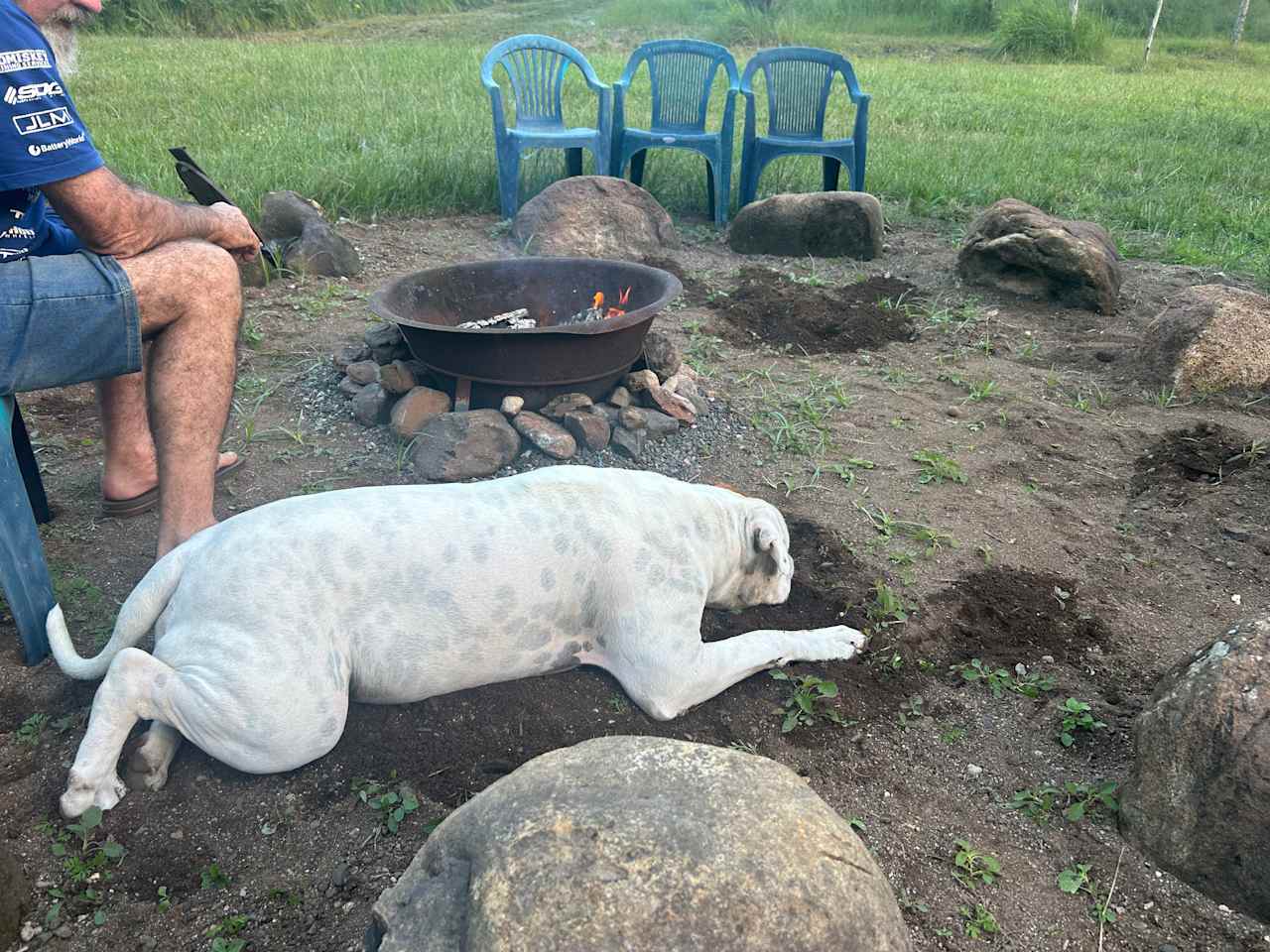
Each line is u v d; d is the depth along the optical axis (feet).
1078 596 11.71
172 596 8.68
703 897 5.68
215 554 8.47
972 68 56.70
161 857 7.95
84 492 12.73
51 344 9.33
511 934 5.54
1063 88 49.73
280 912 7.57
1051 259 20.45
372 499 8.93
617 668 9.41
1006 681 10.23
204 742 8.15
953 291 21.49
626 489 9.72
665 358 15.21
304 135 29.17
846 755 9.25
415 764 8.75
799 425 15.23
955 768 9.25
